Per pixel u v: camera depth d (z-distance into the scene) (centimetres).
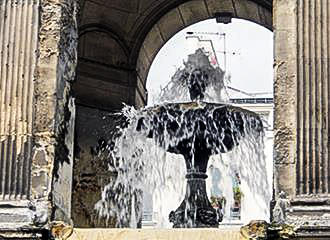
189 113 1731
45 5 1473
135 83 2306
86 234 1329
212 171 3488
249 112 1752
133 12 2309
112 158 2206
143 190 2197
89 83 2230
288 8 1415
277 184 1348
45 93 1434
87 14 2244
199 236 1305
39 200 1385
